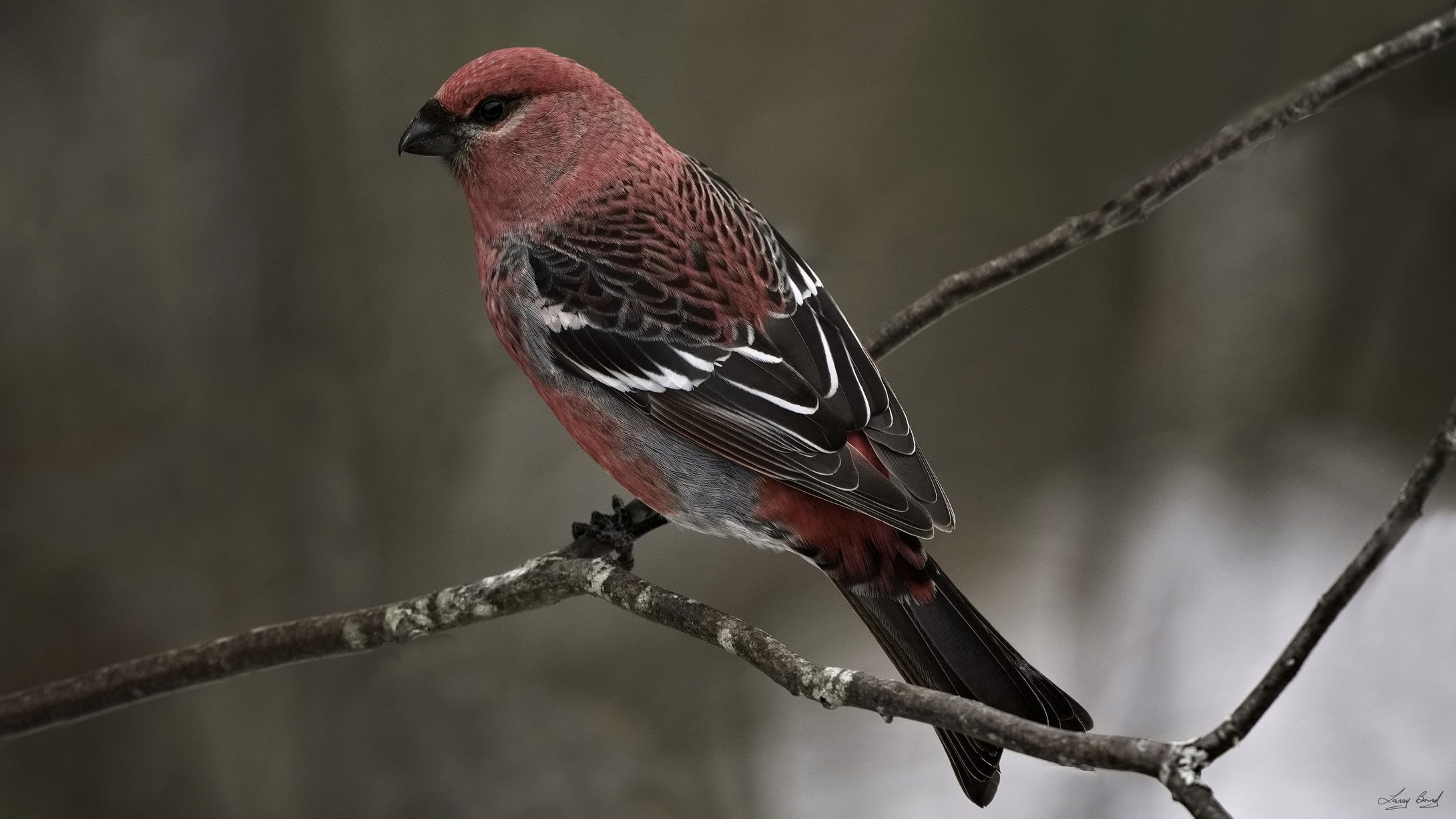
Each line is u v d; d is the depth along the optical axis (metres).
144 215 10.88
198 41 10.76
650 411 6.57
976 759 5.55
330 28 10.76
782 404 6.34
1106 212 7.29
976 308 13.08
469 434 11.13
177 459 10.74
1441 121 12.40
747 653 5.04
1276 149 12.73
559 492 11.20
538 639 11.23
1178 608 10.98
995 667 5.86
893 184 11.33
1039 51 10.73
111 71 10.82
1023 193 11.04
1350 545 11.16
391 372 11.01
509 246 6.98
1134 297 12.90
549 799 10.25
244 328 10.98
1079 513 11.98
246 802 10.27
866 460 6.11
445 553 10.92
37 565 10.55
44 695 6.57
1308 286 12.69
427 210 11.03
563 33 11.26
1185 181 7.23
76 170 10.85
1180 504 11.81
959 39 10.96
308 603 10.68
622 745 10.62
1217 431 12.40
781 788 10.37
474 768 10.41
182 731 10.38
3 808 10.21
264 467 10.77
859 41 11.32
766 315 6.65
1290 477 11.88
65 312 10.89
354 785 10.30
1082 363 12.86
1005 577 11.56
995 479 12.31
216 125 10.86
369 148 10.95
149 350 10.91
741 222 6.98
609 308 6.70
